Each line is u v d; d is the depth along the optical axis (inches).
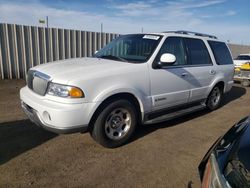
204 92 211.5
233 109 251.8
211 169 76.1
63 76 130.9
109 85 137.3
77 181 115.0
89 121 132.6
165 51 171.5
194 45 200.7
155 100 164.4
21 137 158.4
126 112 149.3
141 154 143.1
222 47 238.5
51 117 125.6
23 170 121.6
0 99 246.7
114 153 142.9
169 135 173.3
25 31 347.9
